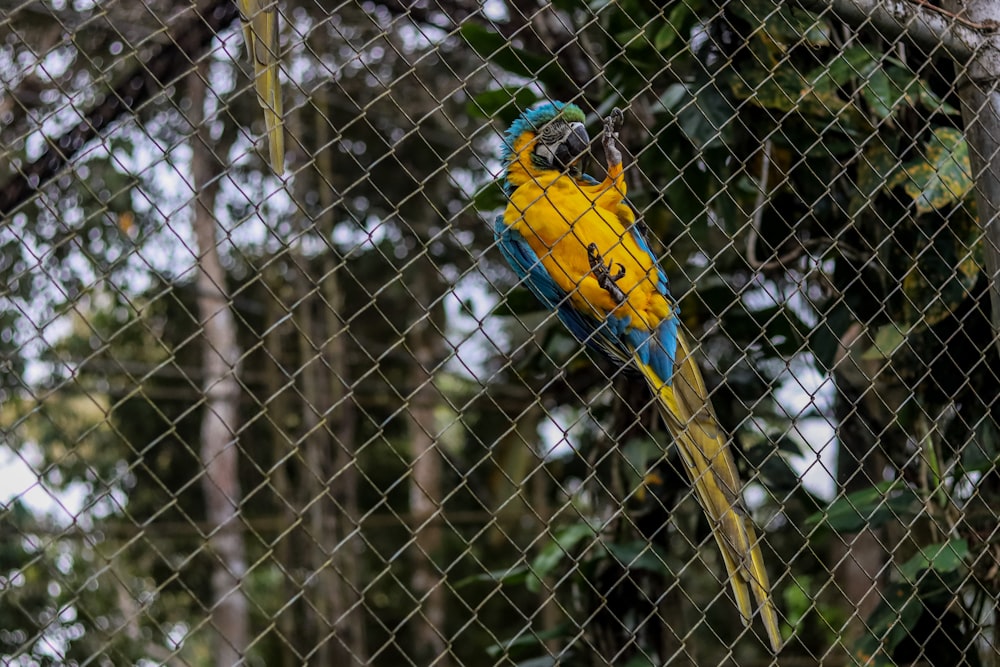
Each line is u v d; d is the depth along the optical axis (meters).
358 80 10.06
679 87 4.35
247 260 1.99
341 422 10.51
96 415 10.76
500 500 11.07
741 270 5.04
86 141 2.83
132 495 10.91
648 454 4.61
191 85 9.19
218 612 10.94
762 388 4.76
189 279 9.64
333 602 10.17
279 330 10.99
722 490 2.81
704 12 4.20
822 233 4.39
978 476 3.76
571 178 3.62
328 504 9.99
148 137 1.89
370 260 10.72
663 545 4.69
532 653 5.03
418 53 9.73
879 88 3.75
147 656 8.98
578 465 7.85
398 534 11.89
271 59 2.16
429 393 11.30
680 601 4.70
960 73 3.13
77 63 6.79
